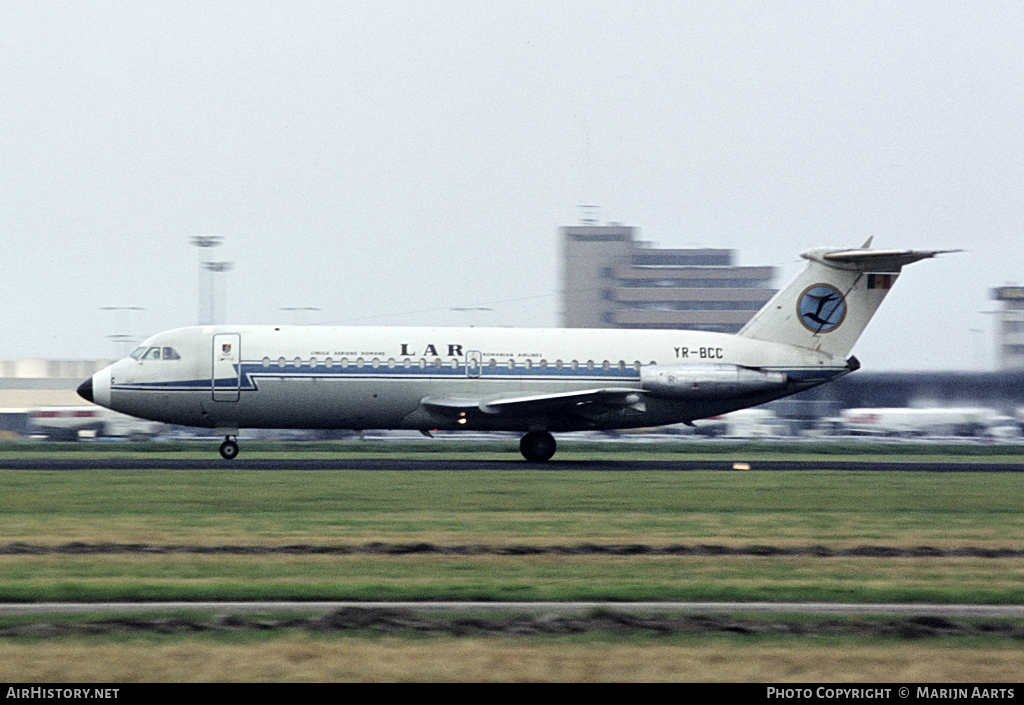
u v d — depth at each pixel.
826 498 129.12
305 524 102.25
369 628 60.84
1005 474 164.25
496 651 56.84
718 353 179.12
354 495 125.25
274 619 62.25
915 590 73.19
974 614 68.06
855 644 59.38
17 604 67.31
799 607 69.25
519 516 109.94
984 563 86.56
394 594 70.75
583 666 54.66
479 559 85.25
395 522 104.31
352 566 81.44
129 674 52.75
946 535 100.94
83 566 80.25
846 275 181.25
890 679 53.66
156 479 139.62
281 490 129.12
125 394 168.25
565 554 88.12
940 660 56.56
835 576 80.12
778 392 179.50
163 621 61.31
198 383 168.38
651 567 82.81
